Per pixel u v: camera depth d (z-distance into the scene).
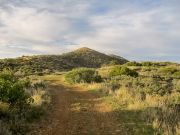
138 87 21.16
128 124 12.39
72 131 11.62
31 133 10.73
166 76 37.66
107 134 11.30
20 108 12.92
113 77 31.02
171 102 15.46
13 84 13.28
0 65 62.88
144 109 14.27
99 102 17.62
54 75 43.66
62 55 110.75
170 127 11.12
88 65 112.25
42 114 13.44
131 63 66.06
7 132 9.62
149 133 11.07
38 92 18.44
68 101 18.16
